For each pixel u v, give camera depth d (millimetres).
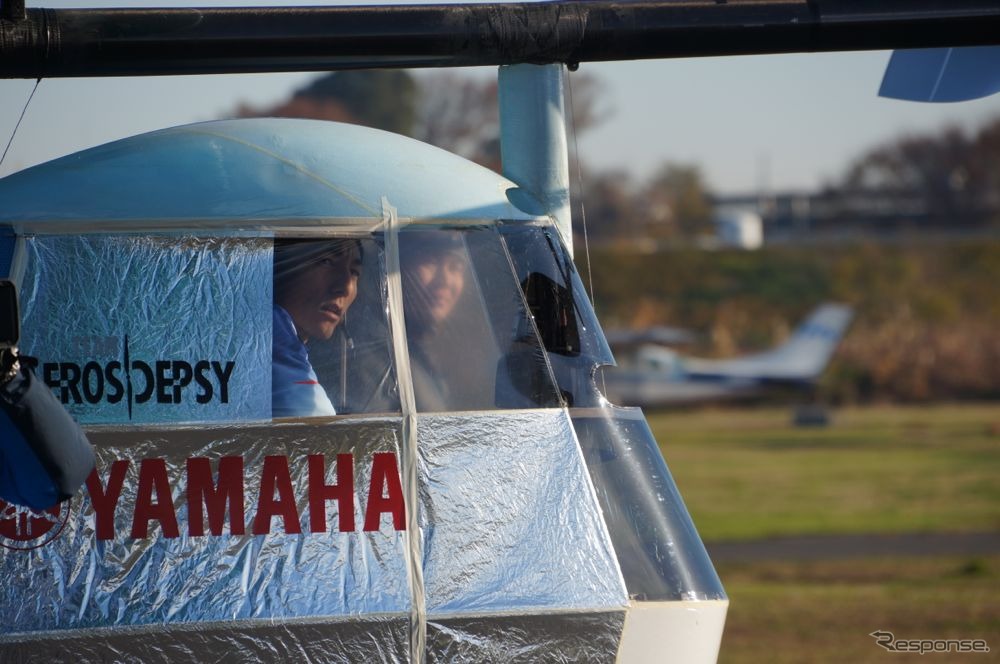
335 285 14273
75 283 13695
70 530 12805
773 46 16516
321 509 13148
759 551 64438
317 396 13648
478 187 15586
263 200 14445
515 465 13719
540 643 13055
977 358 181375
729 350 190250
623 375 176000
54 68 15352
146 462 13094
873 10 16328
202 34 15375
